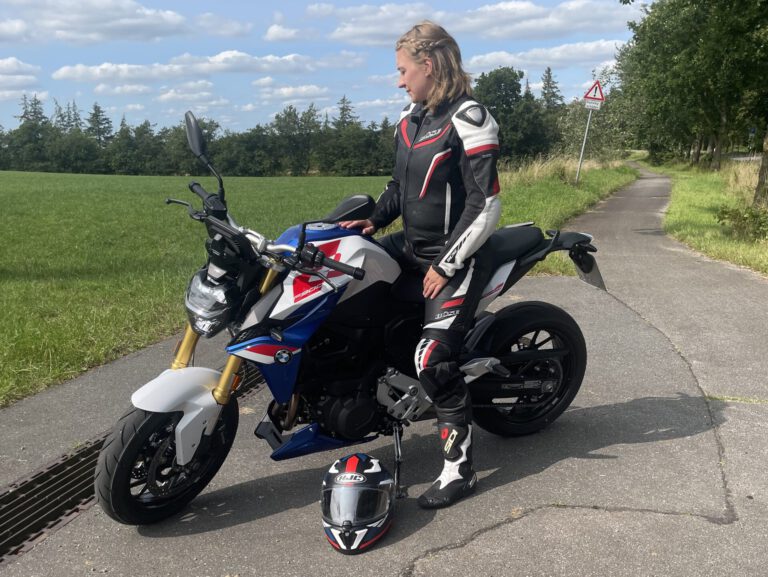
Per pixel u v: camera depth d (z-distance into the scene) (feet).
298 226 10.09
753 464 11.10
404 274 10.98
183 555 9.24
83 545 9.55
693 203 59.00
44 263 32.32
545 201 52.19
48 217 58.65
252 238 9.36
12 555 9.34
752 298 21.61
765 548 8.87
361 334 10.45
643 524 9.48
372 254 10.22
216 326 9.45
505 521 9.72
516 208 46.78
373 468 9.56
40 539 9.70
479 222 9.68
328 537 9.17
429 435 12.76
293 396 10.34
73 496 10.88
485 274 10.53
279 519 10.06
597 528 9.43
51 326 19.22
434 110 9.96
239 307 9.62
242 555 9.18
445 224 10.27
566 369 12.57
